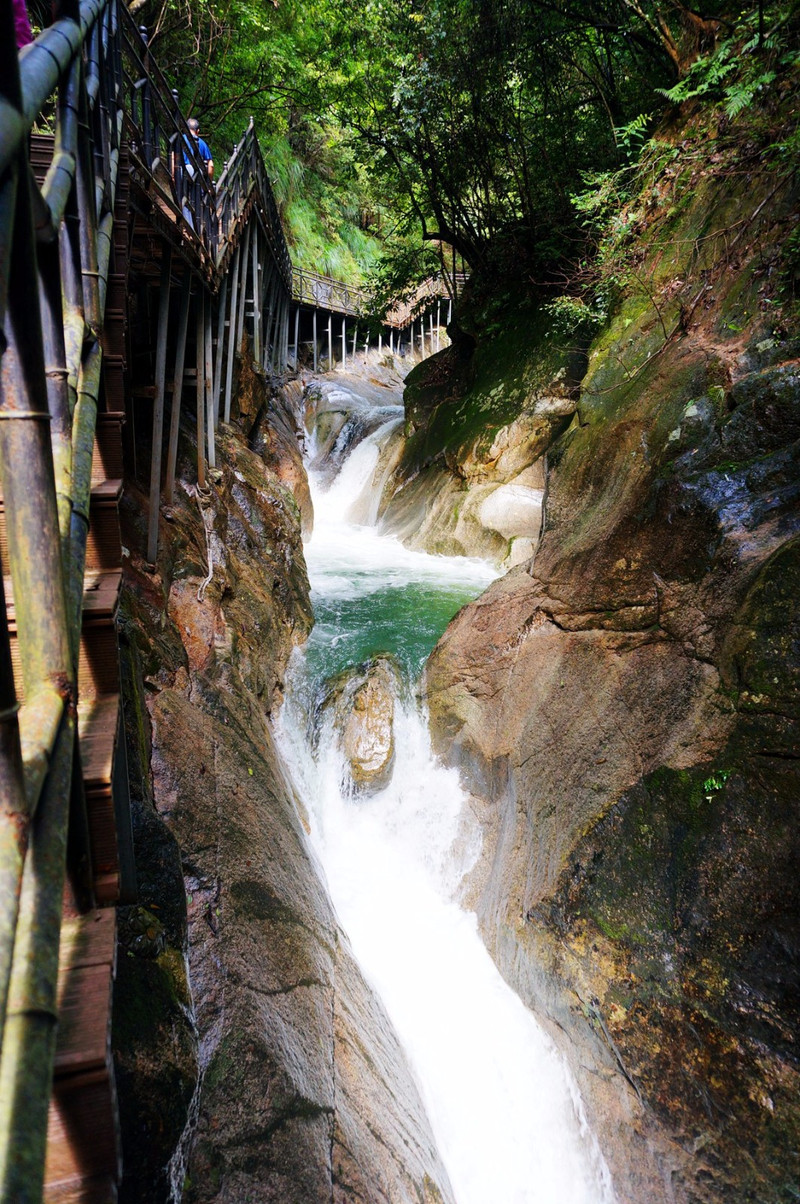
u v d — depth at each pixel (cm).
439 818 616
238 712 513
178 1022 252
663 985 377
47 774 120
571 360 1043
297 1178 264
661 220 752
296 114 2281
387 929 545
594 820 439
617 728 476
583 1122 411
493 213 1384
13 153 96
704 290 635
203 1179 238
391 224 2845
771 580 405
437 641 777
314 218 2600
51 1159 123
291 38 1451
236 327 1099
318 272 2516
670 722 439
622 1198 380
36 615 128
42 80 132
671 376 609
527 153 1261
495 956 494
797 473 456
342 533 1346
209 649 542
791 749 367
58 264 155
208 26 1312
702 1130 352
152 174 494
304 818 559
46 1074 91
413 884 591
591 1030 405
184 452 732
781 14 588
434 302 1848
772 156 602
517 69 1133
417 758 659
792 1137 322
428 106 1194
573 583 595
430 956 528
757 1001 345
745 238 608
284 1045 306
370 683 694
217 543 686
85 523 169
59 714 125
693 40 771
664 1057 369
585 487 659
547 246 1152
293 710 680
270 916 368
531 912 450
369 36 1320
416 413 1488
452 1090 455
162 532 577
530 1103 438
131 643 418
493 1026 469
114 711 183
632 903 405
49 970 101
